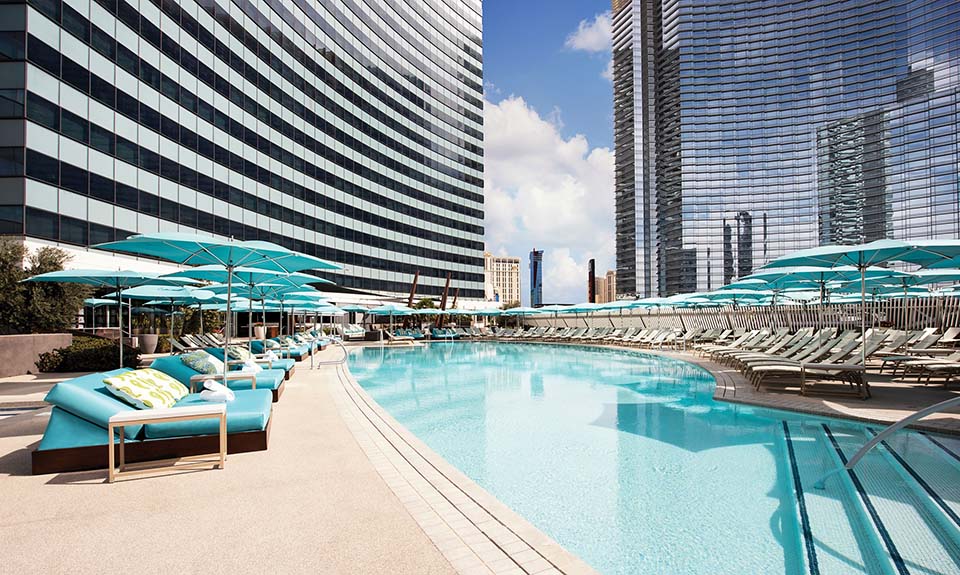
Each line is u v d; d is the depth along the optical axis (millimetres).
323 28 44812
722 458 5871
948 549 3568
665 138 61906
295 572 2844
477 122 72812
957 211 49312
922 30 52031
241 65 33250
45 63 19375
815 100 56781
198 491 4172
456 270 66938
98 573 2850
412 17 61094
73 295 15281
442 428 7820
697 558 3561
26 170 18484
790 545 3699
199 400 6023
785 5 57656
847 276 13859
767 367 9781
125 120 23219
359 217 49781
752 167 57969
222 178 30922
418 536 3314
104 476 4555
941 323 17062
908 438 6320
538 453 6332
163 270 23922
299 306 22016
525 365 18047
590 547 3789
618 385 12461
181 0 27500
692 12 59969
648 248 68500
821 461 5609
